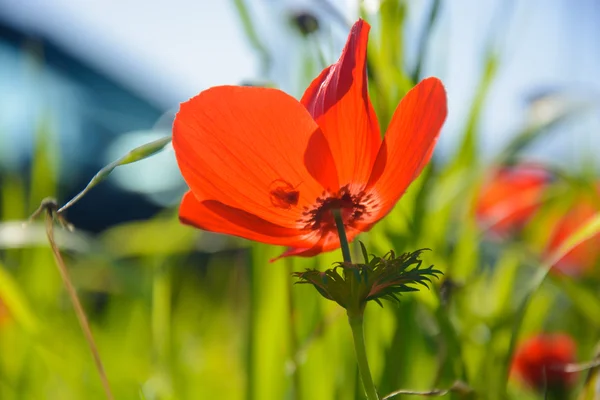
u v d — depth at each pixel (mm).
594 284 439
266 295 350
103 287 565
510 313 360
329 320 339
